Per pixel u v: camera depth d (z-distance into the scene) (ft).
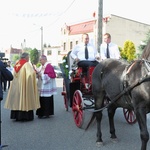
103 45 24.18
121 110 28.84
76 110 22.20
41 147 17.03
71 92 23.30
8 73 14.88
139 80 13.08
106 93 17.11
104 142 17.84
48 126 22.53
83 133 20.15
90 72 21.74
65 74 26.11
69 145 17.35
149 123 22.54
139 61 14.11
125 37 125.70
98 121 17.78
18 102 24.25
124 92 14.21
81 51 23.93
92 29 124.98
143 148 13.15
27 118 24.64
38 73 26.23
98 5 43.11
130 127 21.68
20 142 18.11
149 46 13.89
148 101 13.01
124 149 16.38
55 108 31.22
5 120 25.16
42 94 25.70
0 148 14.84
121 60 16.99
